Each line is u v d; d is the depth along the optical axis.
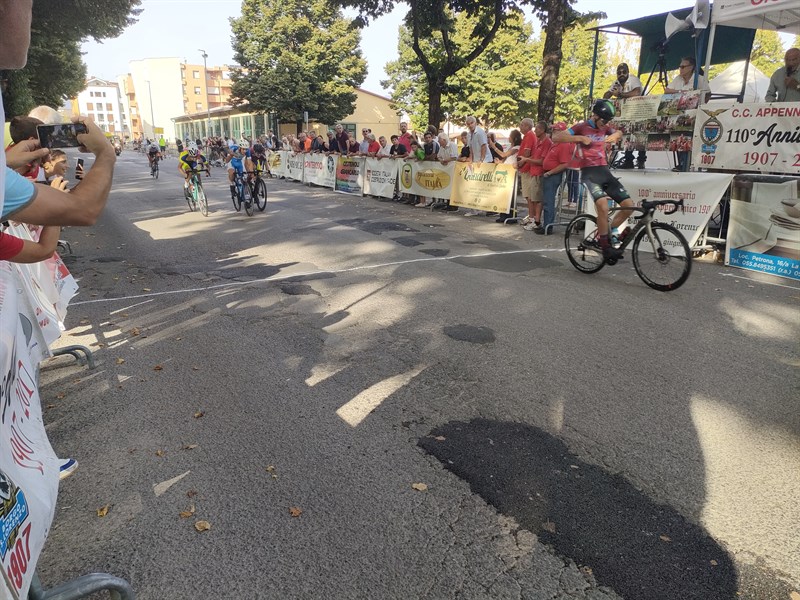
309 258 7.69
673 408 3.48
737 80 11.62
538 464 2.91
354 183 16.20
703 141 7.64
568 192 10.62
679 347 4.42
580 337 4.63
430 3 17.44
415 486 2.72
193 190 12.41
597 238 6.52
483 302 5.59
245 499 2.64
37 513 1.46
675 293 5.89
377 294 5.92
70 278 4.59
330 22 39.06
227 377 3.96
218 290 6.18
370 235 9.38
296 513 2.53
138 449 3.07
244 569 2.22
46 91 26.66
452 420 3.35
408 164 13.45
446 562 2.25
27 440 1.64
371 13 19.05
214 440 3.15
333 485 2.74
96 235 9.84
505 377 3.90
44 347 3.35
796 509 2.57
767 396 3.63
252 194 12.10
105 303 5.77
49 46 21.12
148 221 11.39
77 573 2.21
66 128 1.58
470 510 2.56
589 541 2.37
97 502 2.64
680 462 2.93
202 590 2.12
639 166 9.89
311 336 4.74
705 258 7.48
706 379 3.86
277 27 36.94
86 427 3.31
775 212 6.49
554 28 12.78
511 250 8.10
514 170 10.38
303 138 20.62
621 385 3.78
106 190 1.57
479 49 18.09
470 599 2.07
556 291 5.96
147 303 5.74
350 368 4.09
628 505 2.59
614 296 5.78
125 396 3.69
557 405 3.51
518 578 2.17
